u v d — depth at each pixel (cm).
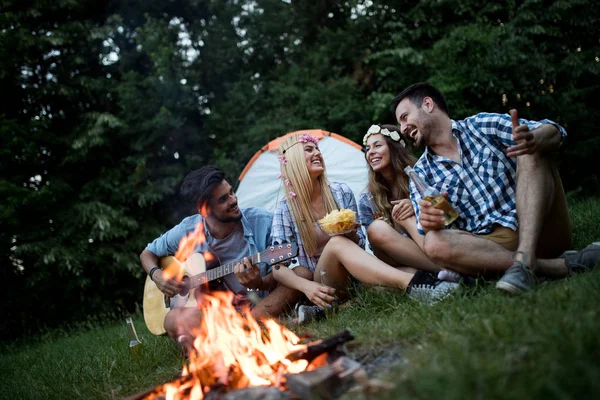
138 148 893
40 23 913
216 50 1012
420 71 836
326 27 951
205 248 332
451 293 236
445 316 202
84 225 839
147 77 930
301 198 318
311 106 867
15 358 531
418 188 263
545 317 166
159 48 912
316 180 326
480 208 267
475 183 269
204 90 1011
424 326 201
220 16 1038
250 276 296
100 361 322
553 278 237
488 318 181
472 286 243
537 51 834
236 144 922
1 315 809
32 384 315
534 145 231
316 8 1015
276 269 303
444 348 163
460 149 274
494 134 266
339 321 257
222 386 199
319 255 321
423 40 888
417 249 280
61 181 854
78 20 944
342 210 284
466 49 816
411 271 282
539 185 234
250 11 1042
